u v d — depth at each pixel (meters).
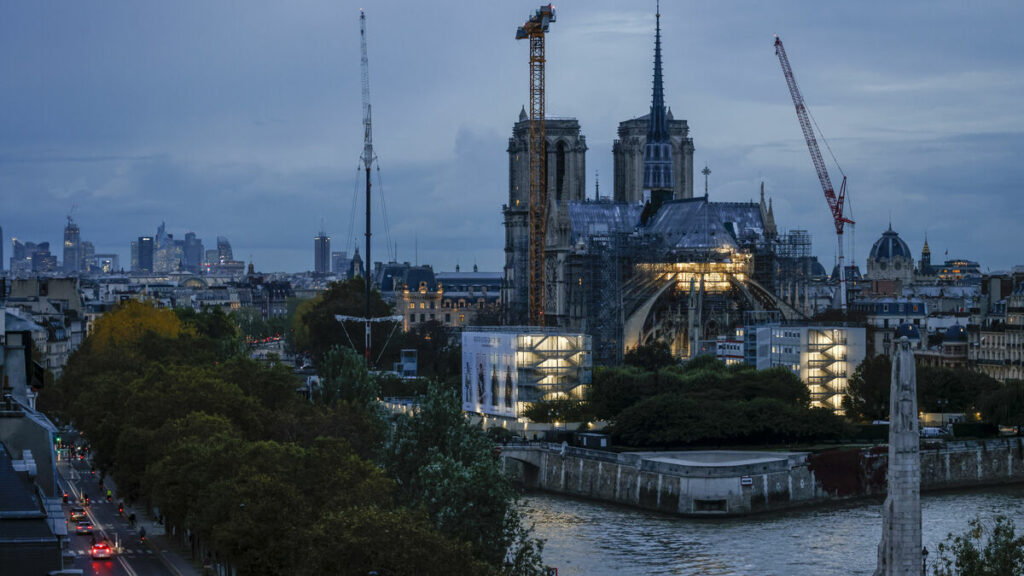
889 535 167.38
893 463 167.12
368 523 191.25
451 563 190.12
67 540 127.00
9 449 148.75
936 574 191.62
